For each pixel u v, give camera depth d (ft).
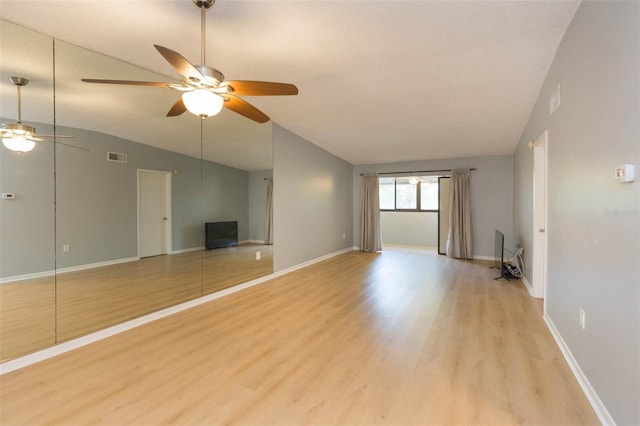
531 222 12.32
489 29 6.68
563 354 7.19
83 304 8.79
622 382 4.35
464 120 13.08
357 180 25.04
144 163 10.45
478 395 5.67
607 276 4.88
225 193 13.00
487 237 20.48
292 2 5.82
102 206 9.39
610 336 4.76
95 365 6.85
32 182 8.06
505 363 6.82
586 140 5.80
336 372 6.52
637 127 3.94
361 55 7.85
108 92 9.20
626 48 4.23
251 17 6.32
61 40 7.54
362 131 15.20
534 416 5.09
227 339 8.18
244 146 13.56
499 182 20.16
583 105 5.94
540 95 9.92
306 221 17.79
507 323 9.18
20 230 7.86
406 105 11.45
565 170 7.16
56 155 8.45
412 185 28.40
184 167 11.61
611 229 4.75
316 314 10.06
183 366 6.79
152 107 10.28
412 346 7.72
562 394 5.68
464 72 8.75
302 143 16.97
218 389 5.93
